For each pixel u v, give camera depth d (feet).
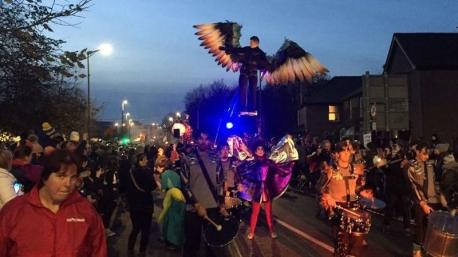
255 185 36.22
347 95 176.24
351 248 25.95
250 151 35.96
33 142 28.32
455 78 128.77
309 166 68.59
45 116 33.58
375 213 48.24
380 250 32.83
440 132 128.26
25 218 11.96
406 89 64.49
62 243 12.03
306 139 82.89
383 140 61.82
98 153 46.73
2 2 23.18
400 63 140.87
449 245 22.79
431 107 128.47
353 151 27.25
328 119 200.13
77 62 23.66
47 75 24.63
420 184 28.76
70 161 12.05
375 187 43.47
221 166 28.37
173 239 34.04
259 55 33.86
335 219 26.17
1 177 17.74
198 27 32.89
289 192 69.77
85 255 12.56
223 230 27.84
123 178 35.19
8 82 25.96
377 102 64.23
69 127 61.72
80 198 12.62
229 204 30.68
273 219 45.93
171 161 42.34
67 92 39.88
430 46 134.21
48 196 12.16
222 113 36.96
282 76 33.58
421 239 28.30
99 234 12.86
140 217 32.81
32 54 23.73
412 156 39.19
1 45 23.65
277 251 33.19
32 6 23.32
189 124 40.86
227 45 33.40
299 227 41.88
